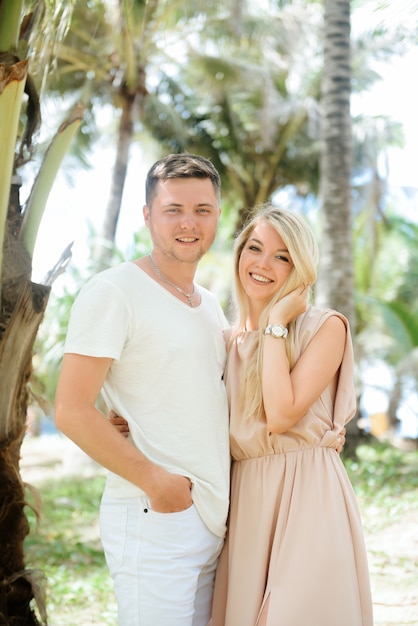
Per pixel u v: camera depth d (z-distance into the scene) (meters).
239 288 3.42
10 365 3.15
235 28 15.16
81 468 13.06
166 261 3.13
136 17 4.07
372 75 16.16
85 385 2.86
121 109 15.95
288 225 3.23
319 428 3.13
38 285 3.21
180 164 3.14
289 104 17.34
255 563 3.06
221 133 18.22
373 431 22.25
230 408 3.21
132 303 2.96
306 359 3.13
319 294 11.04
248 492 3.13
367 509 8.16
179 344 3.00
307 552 2.98
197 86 17.20
